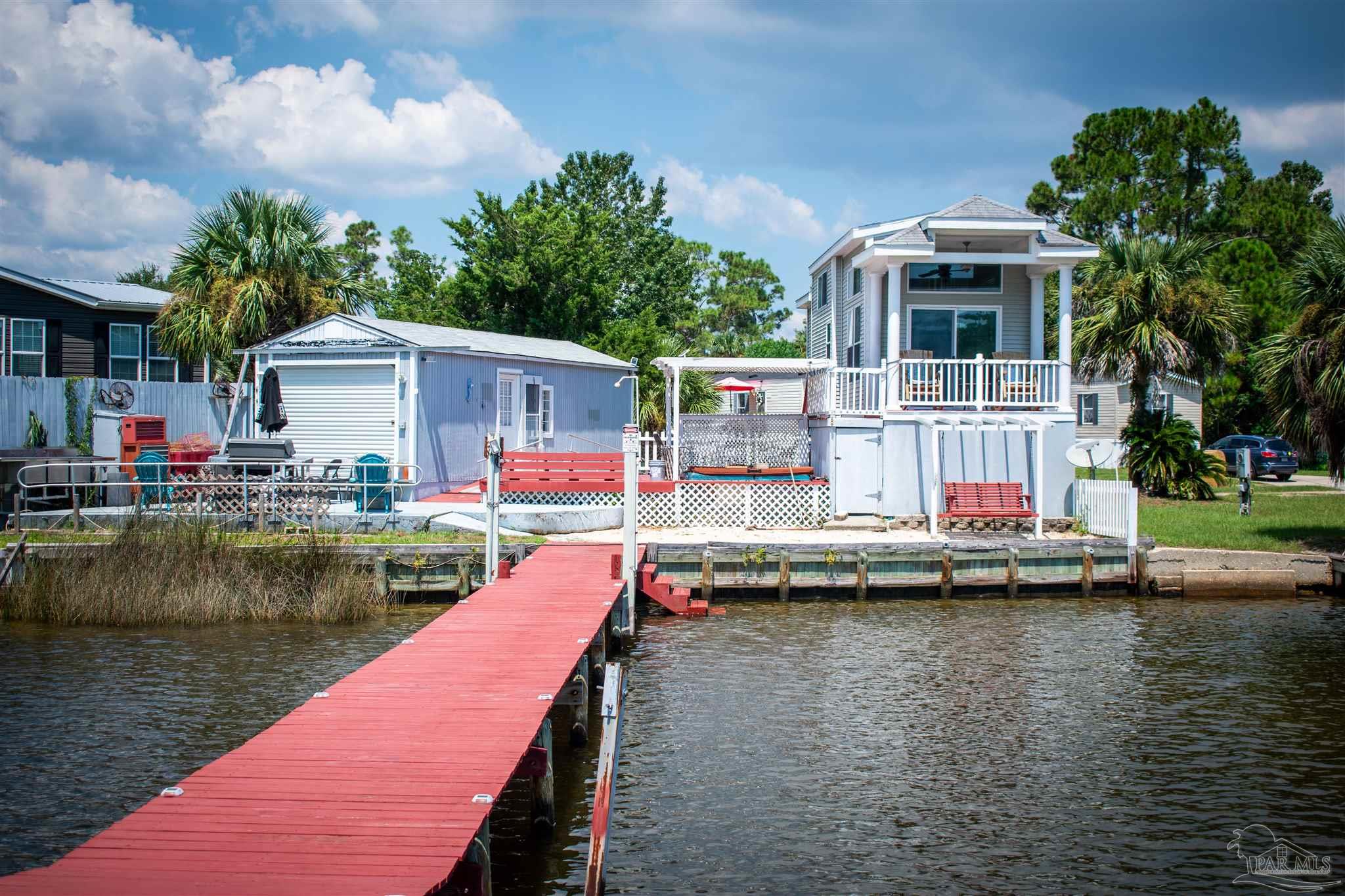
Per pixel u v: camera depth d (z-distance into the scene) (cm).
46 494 2219
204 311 2766
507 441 2719
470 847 654
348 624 1723
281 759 772
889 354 2411
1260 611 1938
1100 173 5488
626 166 6306
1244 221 5341
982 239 2564
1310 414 2114
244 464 2073
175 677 1364
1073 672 1466
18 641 1585
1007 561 2086
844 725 1210
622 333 4453
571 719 1143
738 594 2069
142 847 612
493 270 4397
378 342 2327
